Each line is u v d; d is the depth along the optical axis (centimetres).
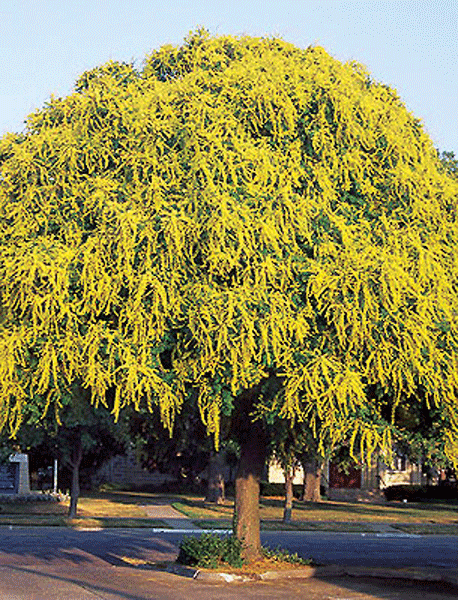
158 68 2039
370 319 1656
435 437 1917
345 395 1644
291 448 2353
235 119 1798
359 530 4309
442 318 1736
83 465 4803
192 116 1747
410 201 1838
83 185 1731
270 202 1689
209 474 5175
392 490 5994
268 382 1739
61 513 4406
